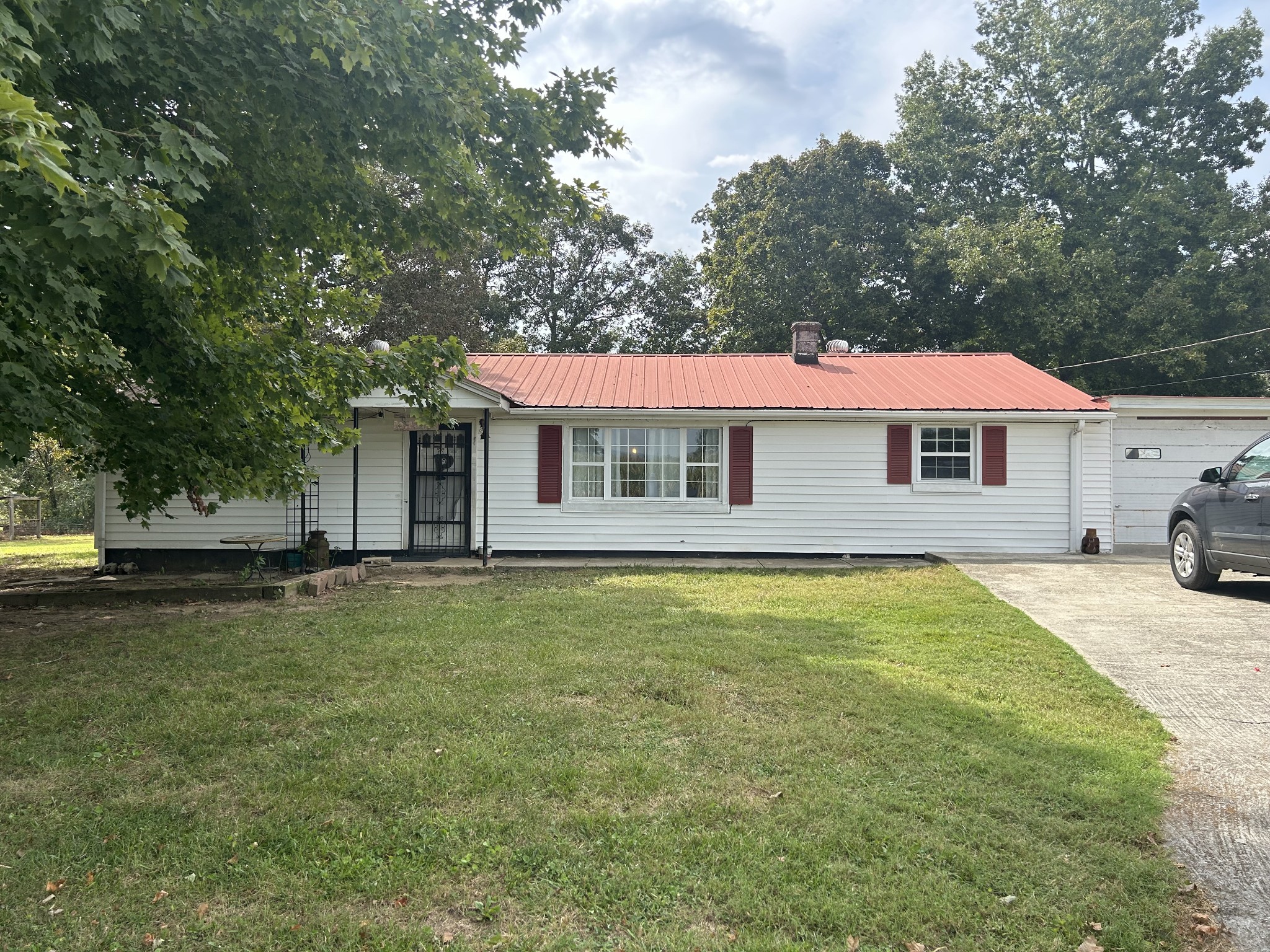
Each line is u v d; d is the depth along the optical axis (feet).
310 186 24.84
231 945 8.74
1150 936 8.90
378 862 10.42
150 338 24.81
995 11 106.11
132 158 16.14
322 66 19.90
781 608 28.25
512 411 43.86
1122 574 35.99
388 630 24.58
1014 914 9.23
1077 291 86.28
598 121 26.32
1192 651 21.39
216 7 19.07
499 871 10.22
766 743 14.46
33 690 18.10
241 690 17.92
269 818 11.61
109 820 11.64
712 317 100.01
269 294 30.14
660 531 45.44
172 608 29.30
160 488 27.14
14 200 13.88
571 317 129.90
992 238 87.04
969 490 44.88
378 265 31.37
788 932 8.96
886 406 44.42
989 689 17.92
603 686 17.88
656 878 10.00
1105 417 43.09
